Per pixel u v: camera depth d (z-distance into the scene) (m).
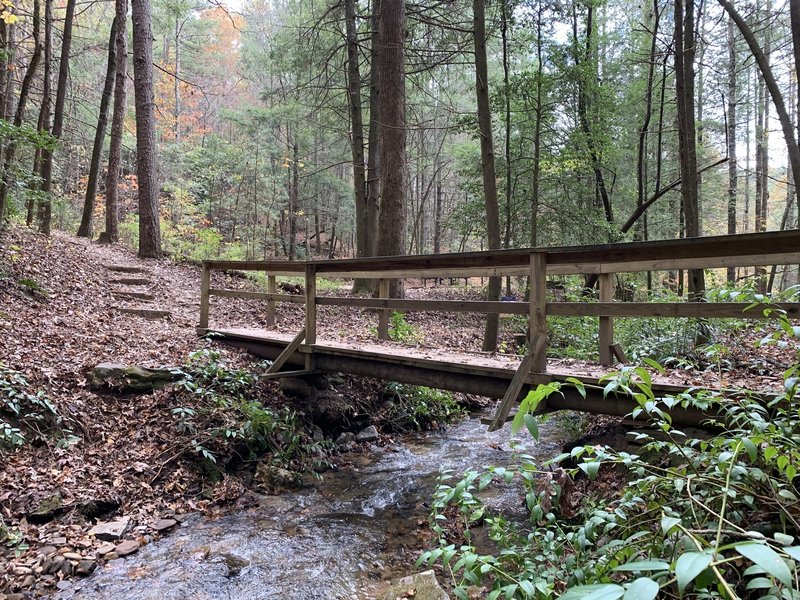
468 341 10.07
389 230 10.27
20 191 8.81
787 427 2.03
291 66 14.46
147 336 6.91
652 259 3.58
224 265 7.16
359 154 13.75
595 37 13.88
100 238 13.06
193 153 21.06
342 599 3.18
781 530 1.97
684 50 7.95
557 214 12.59
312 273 5.94
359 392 6.84
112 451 4.63
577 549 1.99
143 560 3.54
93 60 20.20
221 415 5.23
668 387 3.26
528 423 1.61
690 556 0.90
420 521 4.22
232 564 3.54
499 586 1.82
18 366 5.09
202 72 27.38
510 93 11.83
